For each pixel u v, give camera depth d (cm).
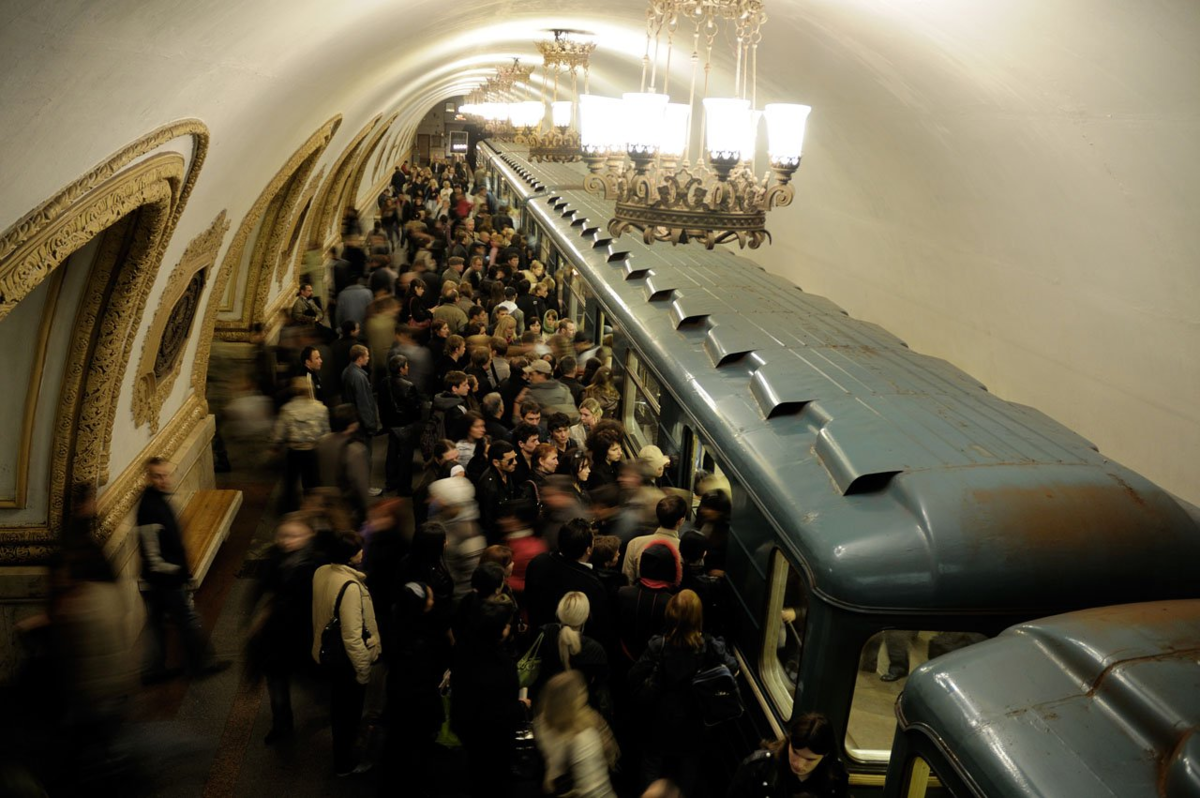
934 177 646
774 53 712
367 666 523
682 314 731
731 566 536
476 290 1386
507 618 466
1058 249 541
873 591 392
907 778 334
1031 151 515
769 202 517
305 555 539
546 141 1119
